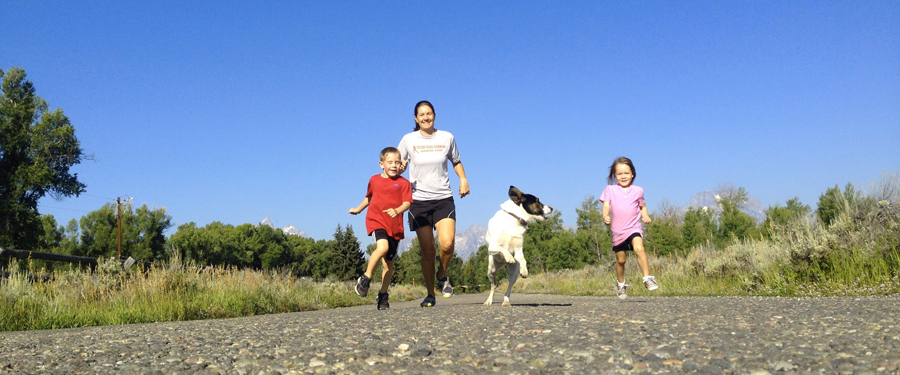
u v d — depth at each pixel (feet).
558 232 200.44
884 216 25.72
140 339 11.44
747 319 11.10
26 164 90.58
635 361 6.93
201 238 195.31
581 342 8.46
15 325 19.58
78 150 96.02
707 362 6.70
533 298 38.09
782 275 28.30
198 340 10.76
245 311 28.78
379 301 22.53
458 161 23.30
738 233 88.43
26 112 92.32
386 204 20.42
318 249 282.36
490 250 19.95
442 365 7.22
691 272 40.57
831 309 12.80
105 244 142.00
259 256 235.20
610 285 51.29
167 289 28.37
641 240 22.18
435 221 22.70
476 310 16.99
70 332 15.67
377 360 7.67
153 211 147.84
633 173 22.93
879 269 23.75
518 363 7.10
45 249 132.67
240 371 7.32
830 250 26.58
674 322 10.87
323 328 12.27
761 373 6.06
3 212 88.48
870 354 6.78
